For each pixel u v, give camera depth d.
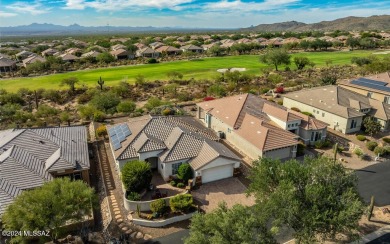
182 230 27.92
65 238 26.84
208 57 154.62
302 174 23.78
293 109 59.16
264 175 24.80
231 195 33.09
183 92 79.50
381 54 146.50
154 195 32.00
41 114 61.03
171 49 167.75
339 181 23.47
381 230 27.19
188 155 36.03
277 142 40.75
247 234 18.48
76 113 64.25
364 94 63.56
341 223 20.00
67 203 24.08
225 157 35.19
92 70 119.06
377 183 35.38
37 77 106.25
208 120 53.66
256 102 53.09
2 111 59.41
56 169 33.38
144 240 26.61
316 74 99.69
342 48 181.50
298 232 20.77
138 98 76.50
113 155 40.06
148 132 39.38
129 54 152.88
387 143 46.38
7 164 31.66
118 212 30.33
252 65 124.69
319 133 46.44
